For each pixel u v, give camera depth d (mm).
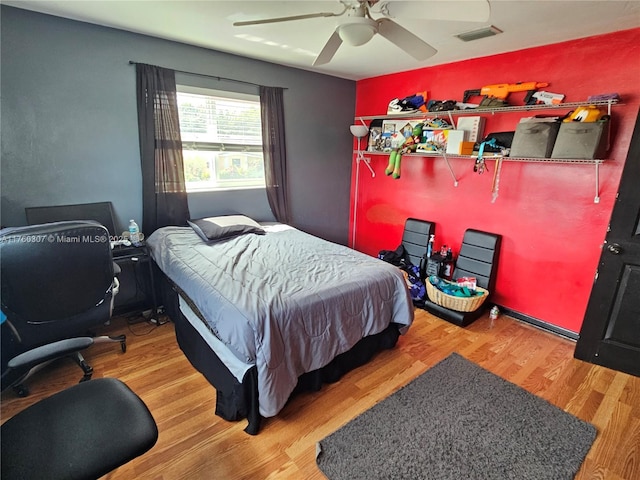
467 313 2730
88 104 2393
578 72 2301
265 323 1562
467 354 2359
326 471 1456
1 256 1459
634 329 2111
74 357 2014
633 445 1607
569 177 2447
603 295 2186
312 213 3998
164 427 1669
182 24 2279
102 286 1861
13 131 2158
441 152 2908
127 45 2467
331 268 2215
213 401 1850
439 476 1441
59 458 972
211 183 3189
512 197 2787
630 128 2139
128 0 1907
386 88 3648
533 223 2691
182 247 2492
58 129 2307
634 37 2057
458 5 1336
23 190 2248
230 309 1627
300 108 3561
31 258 1534
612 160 2236
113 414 1125
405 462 1502
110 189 2592
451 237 3293
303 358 1740
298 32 2354
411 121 3291
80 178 2449
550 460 1522
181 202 2916
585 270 2467
